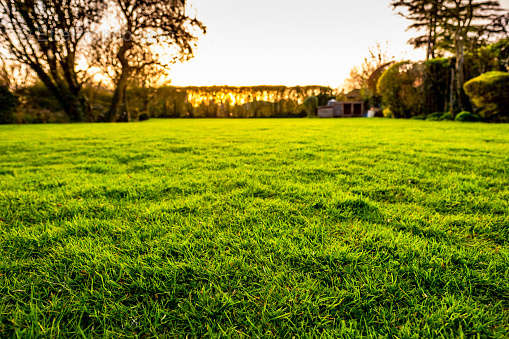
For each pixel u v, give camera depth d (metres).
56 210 1.97
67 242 1.49
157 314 0.97
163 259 1.33
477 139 6.08
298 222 1.74
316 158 4.00
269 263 1.26
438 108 16.33
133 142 6.25
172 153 4.66
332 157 4.03
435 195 2.26
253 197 2.23
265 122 17.20
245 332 0.91
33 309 0.98
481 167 3.29
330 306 1.00
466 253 1.32
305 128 10.48
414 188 2.45
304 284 1.11
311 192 2.34
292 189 2.45
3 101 14.98
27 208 2.04
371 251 1.38
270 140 6.36
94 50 18.53
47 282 1.15
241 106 30.23
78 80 19.19
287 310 1.00
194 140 6.56
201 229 1.62
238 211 1.93
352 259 1.28
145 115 24.58
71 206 2.04
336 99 33.25
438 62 15.80
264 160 3.93
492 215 1.81
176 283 1.15
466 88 12.85
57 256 1.35
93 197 2.32
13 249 1.41
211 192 2.38
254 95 30.02
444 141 5.82
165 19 18.19
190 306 1.01
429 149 4.69
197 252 1.36
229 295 1.07
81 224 1.69
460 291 1.07
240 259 1.29
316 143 5.65
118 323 0.95
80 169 3.48
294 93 30.23
